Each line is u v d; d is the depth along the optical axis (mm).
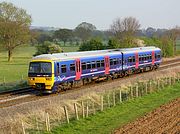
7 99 32688
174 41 104625
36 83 36750
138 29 94562
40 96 34812
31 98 33531
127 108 31344
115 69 48594
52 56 37156
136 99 35438
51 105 28797
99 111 29391
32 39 98875
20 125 23234
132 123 25516
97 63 44281
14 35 92000
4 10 93375
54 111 26891
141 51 56594
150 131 23109
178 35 106125
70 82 39500
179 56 98938
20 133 22203
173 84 46188
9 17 93375
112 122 26125
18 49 100875
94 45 73125
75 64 39875
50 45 74750
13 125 23234
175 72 55656
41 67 36562
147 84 42562
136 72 56031
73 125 25000
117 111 29938
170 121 25922
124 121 26406
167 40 94625
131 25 90625
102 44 73750
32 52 130125
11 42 92500
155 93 39531
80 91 37375
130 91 38219
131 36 86000
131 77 50531
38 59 37000
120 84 42312
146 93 38688
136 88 37188
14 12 93625
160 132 22828
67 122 25297
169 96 38000
